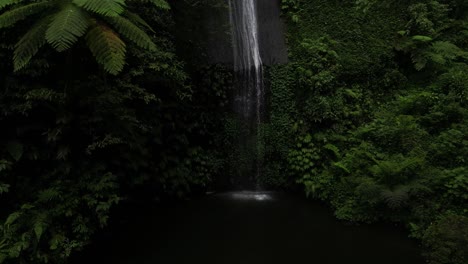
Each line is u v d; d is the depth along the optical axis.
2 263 3.98
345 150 7.75
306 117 8.15
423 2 9.45
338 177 7.36
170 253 5.41
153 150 7.22
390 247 5.62
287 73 8.55
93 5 3.56
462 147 6.73
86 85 5.02
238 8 9.31
